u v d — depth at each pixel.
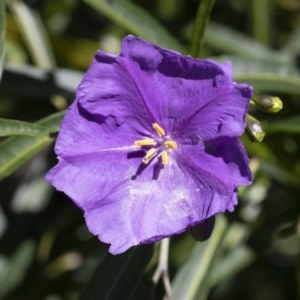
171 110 0.20
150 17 0.24
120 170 0.20
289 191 0.27
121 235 0.20
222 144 0.20
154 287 0.23
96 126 0.20
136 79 0.20
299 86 0.25
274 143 0.26
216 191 0.20
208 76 0.20
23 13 0.27
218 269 0.27
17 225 0.28
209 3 0.22
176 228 0.20
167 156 0.21
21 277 0.28
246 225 0.27
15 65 0.25
